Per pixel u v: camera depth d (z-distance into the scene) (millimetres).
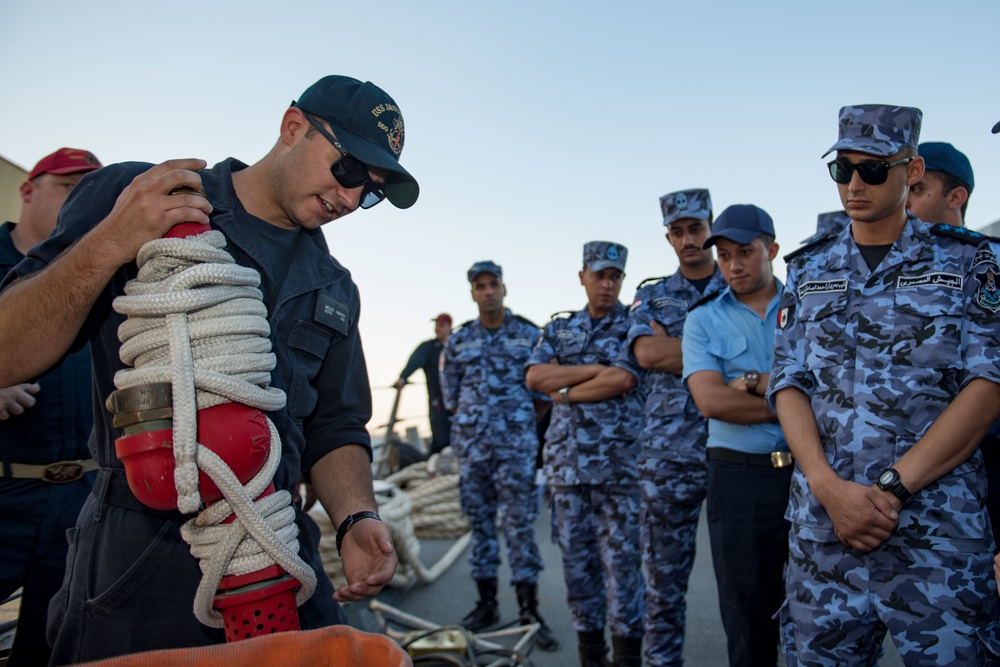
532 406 5184
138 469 1202
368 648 1021
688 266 3867
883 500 2113
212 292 1265
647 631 3438
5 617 3396
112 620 1583
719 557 3012
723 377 3102
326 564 5047
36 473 2574
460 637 3820
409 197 1821
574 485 3984
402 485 7871
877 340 2271
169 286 1247
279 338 1795
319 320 1856
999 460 2707
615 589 3781
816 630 2266
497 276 5320
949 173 3154
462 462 4961
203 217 1347
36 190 2812
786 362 2490
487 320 5363
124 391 1211
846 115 2346
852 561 2219
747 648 2922
